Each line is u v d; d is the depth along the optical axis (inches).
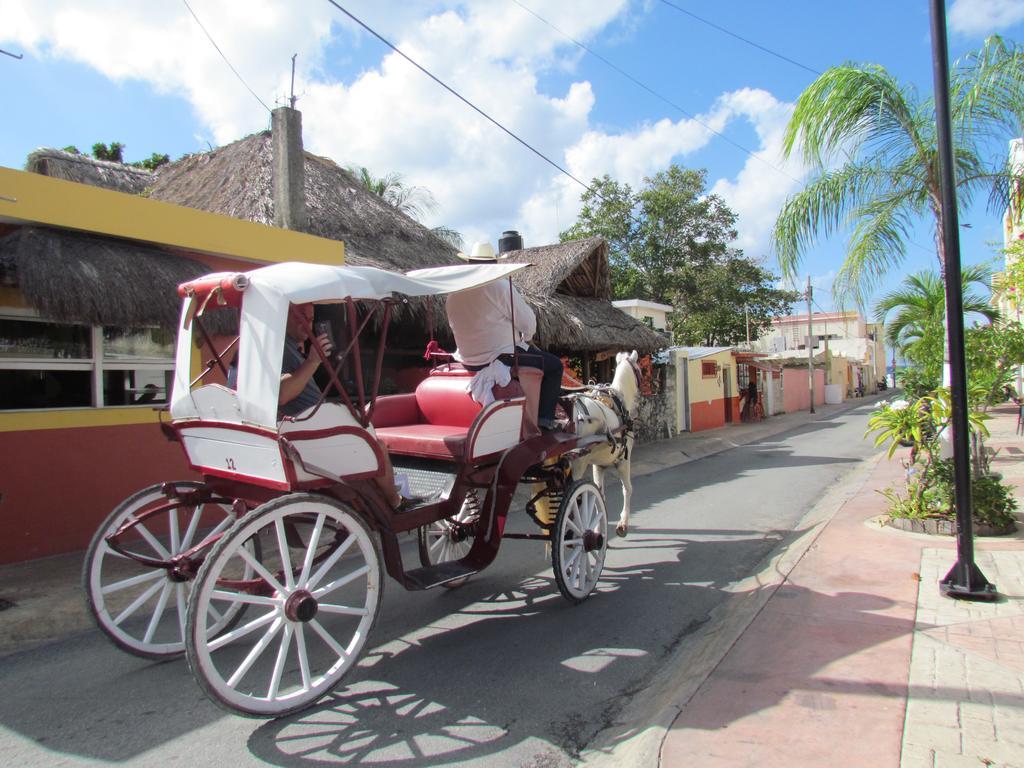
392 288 169.3
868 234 302.5
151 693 165.5
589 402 270.8
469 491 206.8
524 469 203.5
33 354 273.3
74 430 279.6
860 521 313.9
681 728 139.0
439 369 242.5
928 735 132.3
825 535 289.9
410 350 469.1
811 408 1301.7
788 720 140.3
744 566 270.8
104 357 294.4
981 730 133.6
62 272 234.2
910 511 295.6
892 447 298.7
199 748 140.4
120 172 561.6
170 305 263.0
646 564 273.6
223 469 166.7
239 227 318.3
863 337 2198.6
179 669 179.3
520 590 241.6
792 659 169.0
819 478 499.5
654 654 187.8
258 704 142.9
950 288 207.0
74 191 259.1
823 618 195.3
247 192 452.8
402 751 139.1
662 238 1130.0
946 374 310.7
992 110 277.6
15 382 268.2
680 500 414.6
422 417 244.2
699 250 1140.5
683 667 175.5
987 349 430.9
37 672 178.5
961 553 210.1
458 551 248.4
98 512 286.5
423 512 185.8
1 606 212.2
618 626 207.5
